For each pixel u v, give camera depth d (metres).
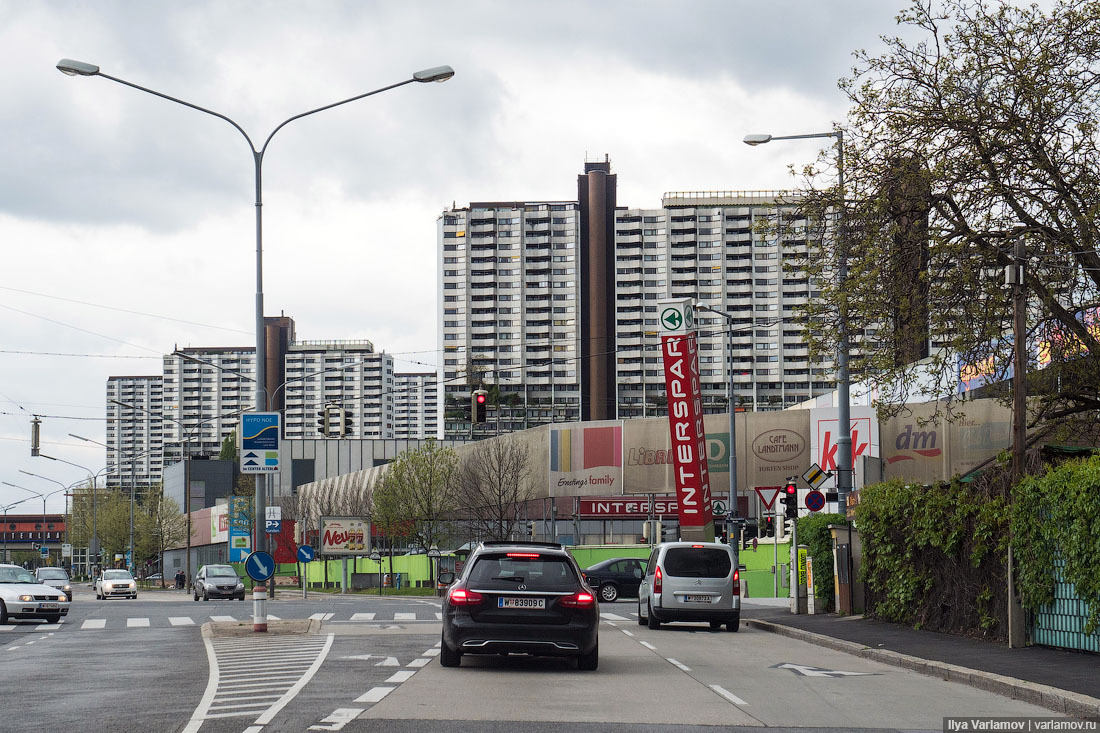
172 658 22.19
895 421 75.62
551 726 12.64
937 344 29.52
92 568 159.25
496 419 173.38
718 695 16.03
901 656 20.97
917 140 28.83
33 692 16.14
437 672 18.78
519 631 18.88
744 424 86.50
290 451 146.75
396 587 92.31
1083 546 20.05
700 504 48.66
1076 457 25.09
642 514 91.94
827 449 81.56
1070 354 29.34
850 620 32.12
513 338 175.88
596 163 178.88
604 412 171.75
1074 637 21.02
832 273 30.33
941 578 27.34
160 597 80.69
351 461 147.88
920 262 28.95
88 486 164.62
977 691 17.00
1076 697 14.65
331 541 86.31
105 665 20.83
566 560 19.50
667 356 49.25
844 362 35.78
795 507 38.91
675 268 174.38
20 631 34.31
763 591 61.50
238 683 17.16
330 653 22.80
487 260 177.62
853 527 35.06
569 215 176.62
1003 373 29.91
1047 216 28.56
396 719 13.05
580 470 94.81
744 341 174.62
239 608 47.81
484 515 96.06
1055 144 28.61
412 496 94.12
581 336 175.12
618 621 36.75
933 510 27.08
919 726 13.35
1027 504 22.28
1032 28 28.50
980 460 70.25
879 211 28.62
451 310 177.50
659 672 19.42
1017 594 22.72
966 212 28.86
